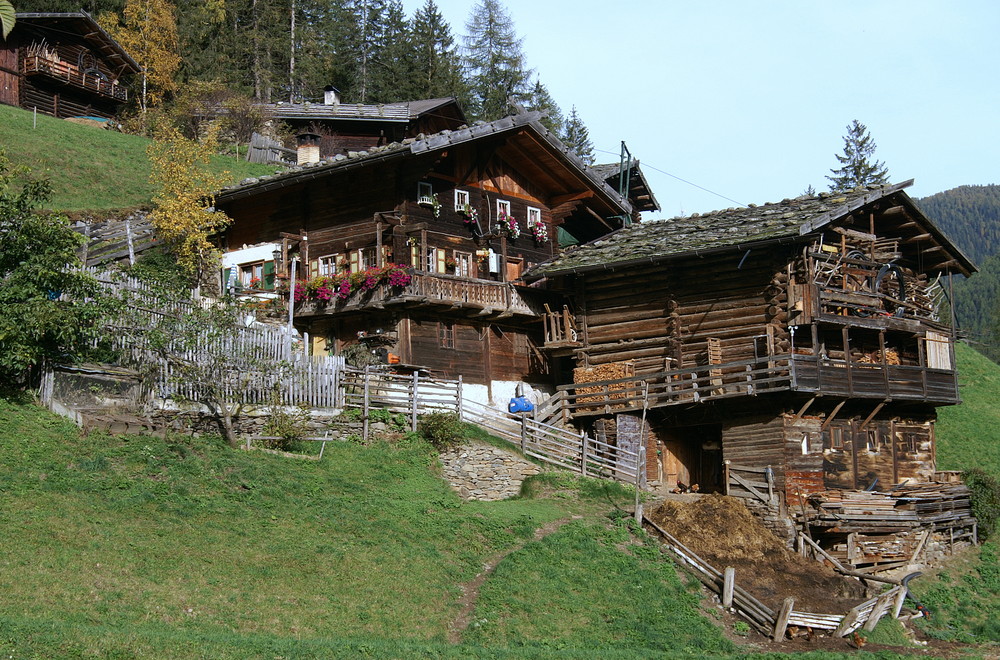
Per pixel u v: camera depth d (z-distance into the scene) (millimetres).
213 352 23719
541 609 20047
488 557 21844
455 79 75438
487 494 26781
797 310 30094
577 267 32969
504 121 34406
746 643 20906
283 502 21078
